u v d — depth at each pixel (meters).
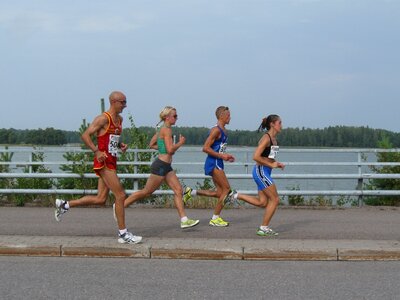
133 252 8.57
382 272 7.73
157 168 9.92
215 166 10.50
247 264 8.20
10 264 8.14
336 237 9.57
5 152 13.85
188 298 6.54
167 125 9.97
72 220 11.28
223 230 10.21
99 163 8.79
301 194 13.16
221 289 6.91
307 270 7.84
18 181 14.02
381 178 13.34
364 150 13.31
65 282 7.19
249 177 13.30
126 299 6.50
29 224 10.80
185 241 9.04
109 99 8.94
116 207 8.83
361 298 6.55
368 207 13.23
